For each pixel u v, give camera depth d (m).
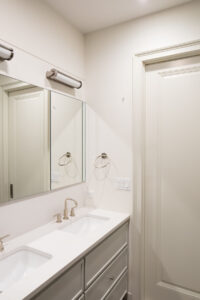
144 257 1.96
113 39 2.01
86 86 2.17
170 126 1.85
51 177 1.77
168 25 1.76
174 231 1.85
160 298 1.90
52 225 1.67
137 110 1.89
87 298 1.34
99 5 1.72
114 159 2.02
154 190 1.92
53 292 1.06
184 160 1.80
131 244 1.93
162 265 1.90
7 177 1.39
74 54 2.02
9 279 1.19
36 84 1.61
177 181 1.83
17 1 1.46
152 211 1.93
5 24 1.38
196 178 1.76
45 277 1.00
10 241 1.38
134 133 1.90
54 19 1.78
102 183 2.09
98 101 2.10
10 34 1.41
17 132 1.47
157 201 1.91
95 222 1.90
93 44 2.12
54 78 1.71
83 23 1.97
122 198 1.98
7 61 1.39
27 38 1.54
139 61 1.88
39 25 1.64
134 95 1.90
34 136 1.61
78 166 2.09
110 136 2.04
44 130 1.70
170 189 1.86
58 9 1.77
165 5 1.72
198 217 1.76
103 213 1.96
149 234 1.95
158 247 1.91
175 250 1.84
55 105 1.81
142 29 1.87
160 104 1.89
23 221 1.51
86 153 2.17
